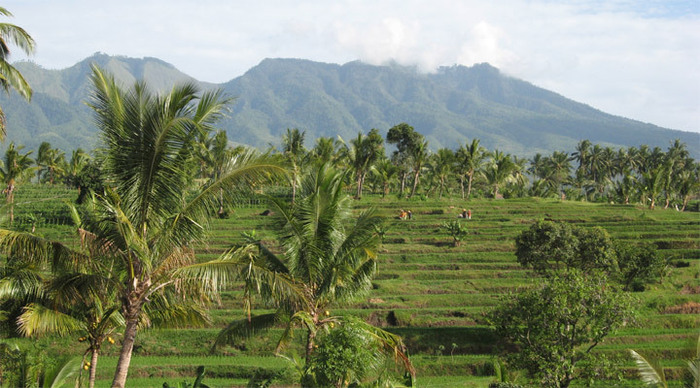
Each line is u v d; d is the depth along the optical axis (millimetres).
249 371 31312
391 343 20359
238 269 15617
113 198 15117
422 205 79000
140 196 15375
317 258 20891
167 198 15680
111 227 15203
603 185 125375
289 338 21594
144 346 34594
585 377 28547
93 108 14883
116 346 34156
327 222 20953
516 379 30562
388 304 43500
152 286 15312
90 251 16062
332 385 18781
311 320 19406
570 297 29094
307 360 20234
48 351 32031
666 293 46562
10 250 15125
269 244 57750
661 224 69625
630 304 29547
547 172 134750
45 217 63531
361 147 78375
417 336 36781
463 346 36250
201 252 54594
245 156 15703
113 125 14891
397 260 56719
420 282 49000
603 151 132000
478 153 90438
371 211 22328
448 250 59688
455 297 44906
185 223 15719
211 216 16125
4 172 58219
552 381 27484
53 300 17078
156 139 14664
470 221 71750
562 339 28750
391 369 27578
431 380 31906
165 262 15648
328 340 19125
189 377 31156
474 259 56875
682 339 36875
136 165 15031
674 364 32938
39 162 96312
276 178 15797
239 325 22438
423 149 86938
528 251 41688
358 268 22859
